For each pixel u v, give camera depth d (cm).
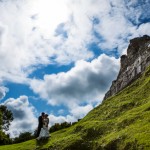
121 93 5934
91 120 5088
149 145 2998
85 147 3800
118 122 4134
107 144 3519
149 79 5591
